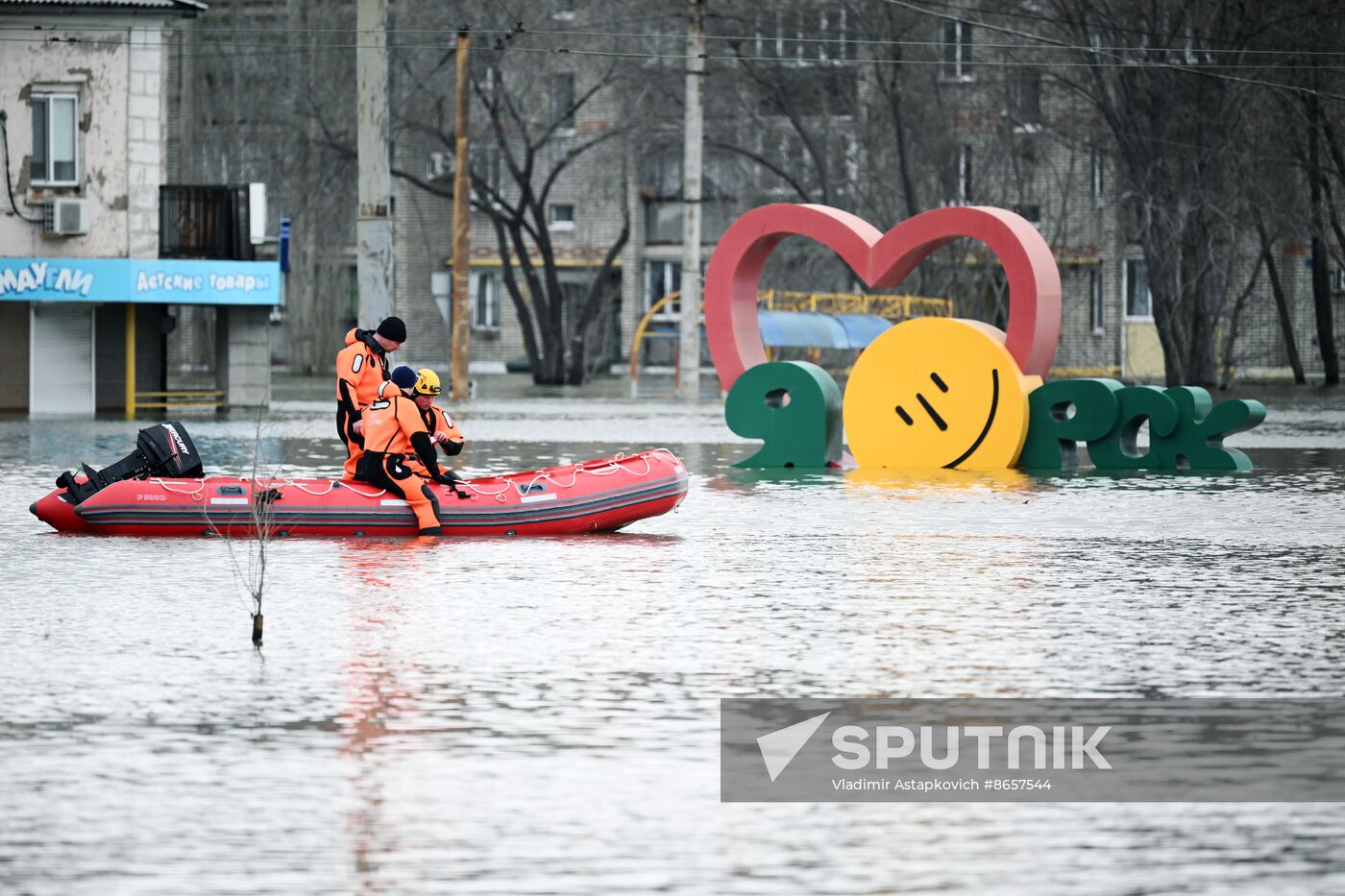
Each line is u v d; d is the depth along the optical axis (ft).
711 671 105.81
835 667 107.04
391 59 561.84
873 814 76.79
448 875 68.54
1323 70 445.78
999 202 574.15
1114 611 128.98
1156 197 502.79
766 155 595.06
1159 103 490.49
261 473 238.07
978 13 536.42
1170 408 258.37
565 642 115.24
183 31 601.62
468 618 124.67
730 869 69.31
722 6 552.41
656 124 581.53
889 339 266.57
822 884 67.46
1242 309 618.03
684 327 486.79
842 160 568.00
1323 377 647.97
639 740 88.89
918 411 264.93
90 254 383.24
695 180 482.69
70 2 378.32
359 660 109.19
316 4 595.47
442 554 159.63
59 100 381.81
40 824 74.79
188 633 118.73
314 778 81.76
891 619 124.88
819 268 611.06
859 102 555.69
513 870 69.15
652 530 180.86
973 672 105.70
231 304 396.57
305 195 608.60
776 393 272.92
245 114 616.39
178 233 392.88
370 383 175.11
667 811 76.89
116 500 171.22
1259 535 177.68
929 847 72.33
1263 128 517.55
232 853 71.10
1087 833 74.23
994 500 213.66
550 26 569.23
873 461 267.80
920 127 543.80
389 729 91.20
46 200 379.96
